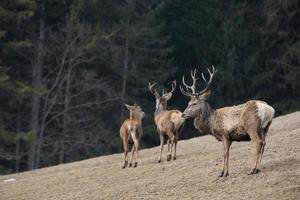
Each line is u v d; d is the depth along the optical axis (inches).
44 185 1875.0
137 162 1859.0
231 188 1397.6
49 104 3732.8
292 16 3518.7
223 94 3742.6
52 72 3705.7
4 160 3624.5
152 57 3875.5
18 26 3545.8
